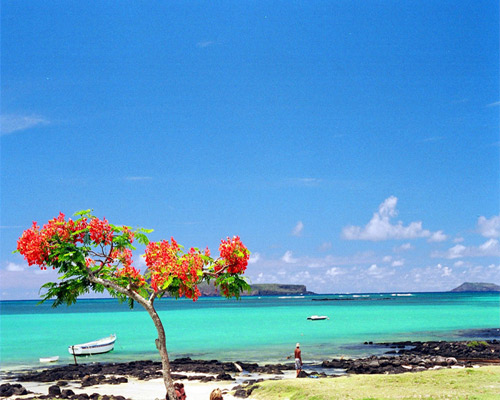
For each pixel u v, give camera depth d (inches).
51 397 1143.0
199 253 730.2
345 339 2459.4
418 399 869.8
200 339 2534.5
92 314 5748.0
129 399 1113.4
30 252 655.1
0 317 5383.9
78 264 696.4
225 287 737.0
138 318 4633.4
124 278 746.2
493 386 936.3
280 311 5733.3
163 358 711.1
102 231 682.2
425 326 3196.4
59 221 677.9
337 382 1067.9
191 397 1124.5
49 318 4972.9
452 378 1023.0
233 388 1177.4
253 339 2502.5
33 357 2015.3
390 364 1512.1
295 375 1414.9
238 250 716.0
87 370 1578.5
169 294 746.8
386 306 6628.9
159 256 699.4
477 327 3107.8
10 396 1191.6
